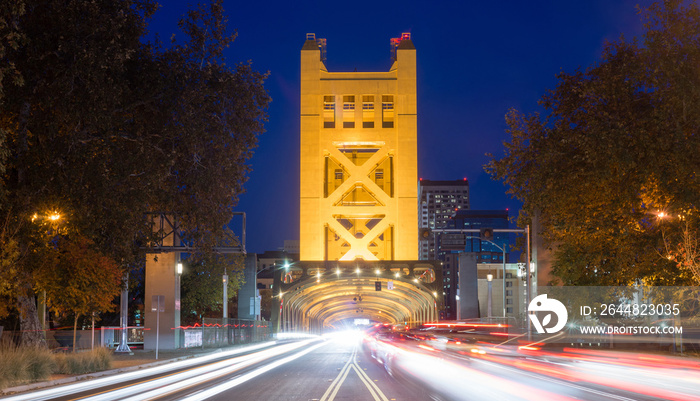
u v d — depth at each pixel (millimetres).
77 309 33344
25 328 30344
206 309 91000
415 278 109750
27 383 22219
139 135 31688
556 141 36719
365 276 108875
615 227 34500
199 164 33562
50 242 30969
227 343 61562
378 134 128250
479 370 27078
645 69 33125
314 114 127250
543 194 37000
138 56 31469
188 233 36188
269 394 18062
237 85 34125
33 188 27281
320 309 179375
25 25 26625
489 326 77375
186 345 55312
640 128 32156
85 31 27141
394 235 123875
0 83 22312
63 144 27562
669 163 31453
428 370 27266
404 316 191500
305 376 24828
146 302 51531
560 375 24125
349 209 124812
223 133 33844
